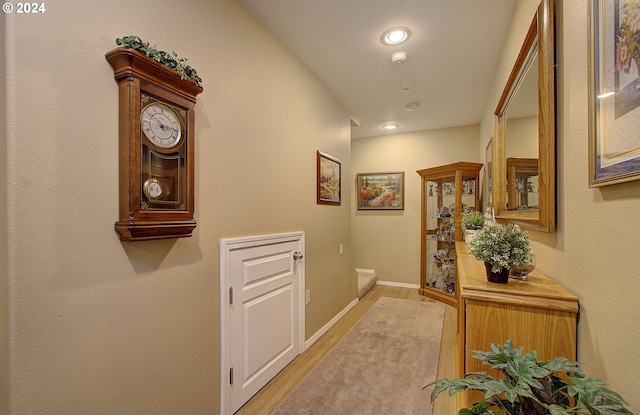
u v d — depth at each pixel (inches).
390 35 80.9
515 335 40.4
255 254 73.4
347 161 137.5
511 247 44.9
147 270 47.4
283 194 86.0
